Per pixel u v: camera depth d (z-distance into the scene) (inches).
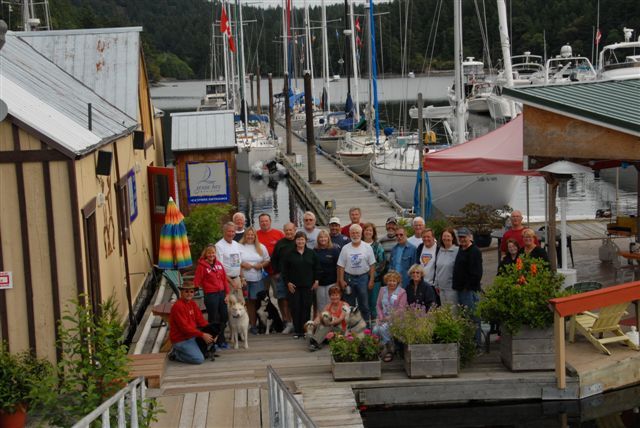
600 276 581.9
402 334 396.2
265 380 393.1
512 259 444.8
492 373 396.8
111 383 300.5
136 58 664.4
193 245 658.8
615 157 450.3
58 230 377.1
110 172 459.8
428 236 451.8
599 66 1708.9
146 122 724.7
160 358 410.3
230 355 438.0
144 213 676.7
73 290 379.2
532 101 480.7
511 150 579.2
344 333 434.9
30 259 376.5
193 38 5915.4
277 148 1833.2
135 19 5989.2
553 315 393.1
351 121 1921.8
